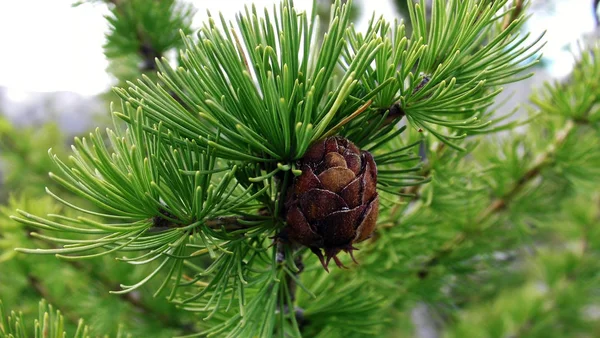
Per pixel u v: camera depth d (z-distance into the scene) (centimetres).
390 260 18
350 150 11
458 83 11
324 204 10
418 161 17
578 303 35
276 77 10
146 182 10
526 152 23
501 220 23
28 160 35
